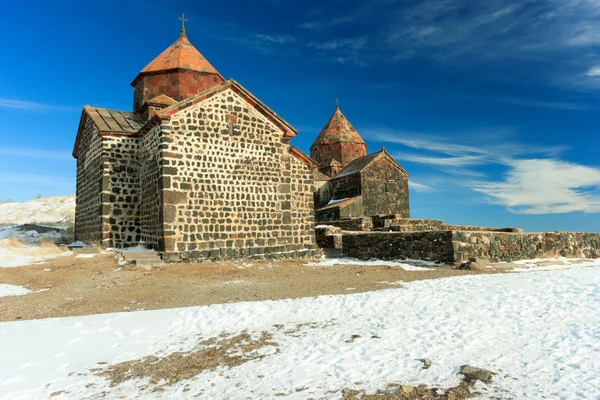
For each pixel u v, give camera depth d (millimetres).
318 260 18281
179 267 14688
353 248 19844
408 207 36312
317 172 38406
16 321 8297
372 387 4977
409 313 8133
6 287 11719
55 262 14750
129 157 18547
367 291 10578
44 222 35500
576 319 7477
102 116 19953
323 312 8477
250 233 17547
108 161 18078
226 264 15852
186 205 16094
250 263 16438
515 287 10180
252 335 7195
